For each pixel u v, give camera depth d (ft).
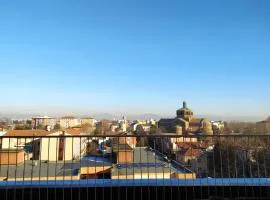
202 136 23.39
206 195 20.97
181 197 20.92
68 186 20.48
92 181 21.33
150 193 20.88
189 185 21.01
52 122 339.77
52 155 62.18
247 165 25.12
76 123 369.71
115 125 364.79
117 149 34.91
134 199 20.70
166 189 20.93
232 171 25.23
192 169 31.27
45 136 22.21
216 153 26.55
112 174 33.04
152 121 437.58
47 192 20.30
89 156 42.60
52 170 48.08
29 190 20.25
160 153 31.45
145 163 36.78
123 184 20.89
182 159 32.99
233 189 21.04
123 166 35.76
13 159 42.70
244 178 22.07
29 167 50.06
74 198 20.45
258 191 21.04
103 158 41.81
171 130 324.80
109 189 20.68
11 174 43.11
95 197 20.49
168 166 31.50
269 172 24.47
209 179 21.81
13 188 20.15
